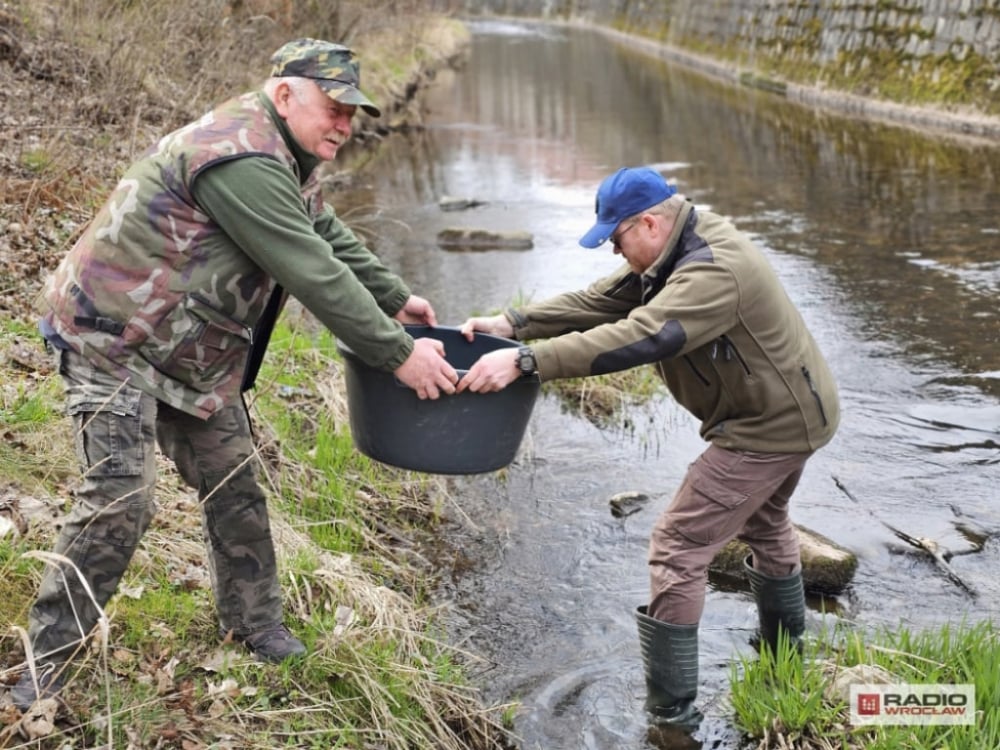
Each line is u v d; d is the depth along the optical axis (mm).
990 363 6664
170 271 2764
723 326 3223
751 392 3307
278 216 2762
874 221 10297
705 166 13609
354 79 2887
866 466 5332
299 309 7035
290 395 5367
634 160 14227
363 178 13203
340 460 4867
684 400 3510
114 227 2754
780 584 3744
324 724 3121
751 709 3410
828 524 4738
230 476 3086
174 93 8844
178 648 3258
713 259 3223
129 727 2867
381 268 3502
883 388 6324
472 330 3639
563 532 4762
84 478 2809
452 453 3230
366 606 3736
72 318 2770
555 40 36219
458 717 3439
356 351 2949
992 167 12492
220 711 3025
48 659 2828
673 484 5215
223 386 2941
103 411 2762
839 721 3271
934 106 15625
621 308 3686
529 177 13297
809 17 20141
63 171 6609
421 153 15047
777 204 11195
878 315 7598
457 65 27578
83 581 2547
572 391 6242
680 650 3475
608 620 4125
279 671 3254
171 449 3146
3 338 4836
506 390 3205
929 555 4484
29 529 3436
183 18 9430
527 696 3674
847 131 15516
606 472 5336
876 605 4172
